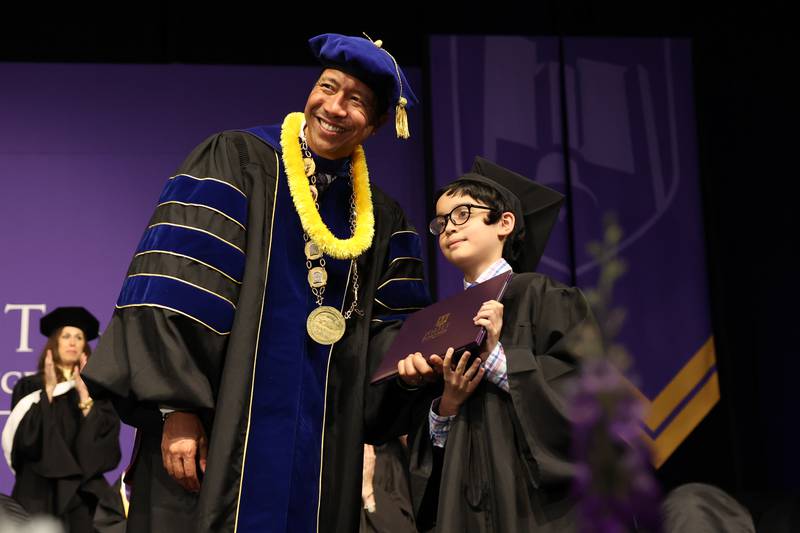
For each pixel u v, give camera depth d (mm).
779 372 6012
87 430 5402
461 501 2492
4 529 1545
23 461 5348
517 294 2730
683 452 5785
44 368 5555
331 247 2541
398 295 2777
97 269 5879
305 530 2373
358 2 6391
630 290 5844
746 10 6422
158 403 2184
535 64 6137
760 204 6203
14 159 5938
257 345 2387
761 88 6312
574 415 1134
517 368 2506
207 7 6320
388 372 2535
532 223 3170
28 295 5789
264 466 2320
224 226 2408
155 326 2232
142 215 5977
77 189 5953
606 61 6164
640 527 1257
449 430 2594
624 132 6078
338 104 2559
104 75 6113
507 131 6020
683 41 6219
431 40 6113
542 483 2416
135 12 6285
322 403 2479
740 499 3117
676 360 5801
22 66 6066
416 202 6070
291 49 6324
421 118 6207
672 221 5973
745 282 6145
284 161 2584
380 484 4574
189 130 6102
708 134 6281
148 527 2316
